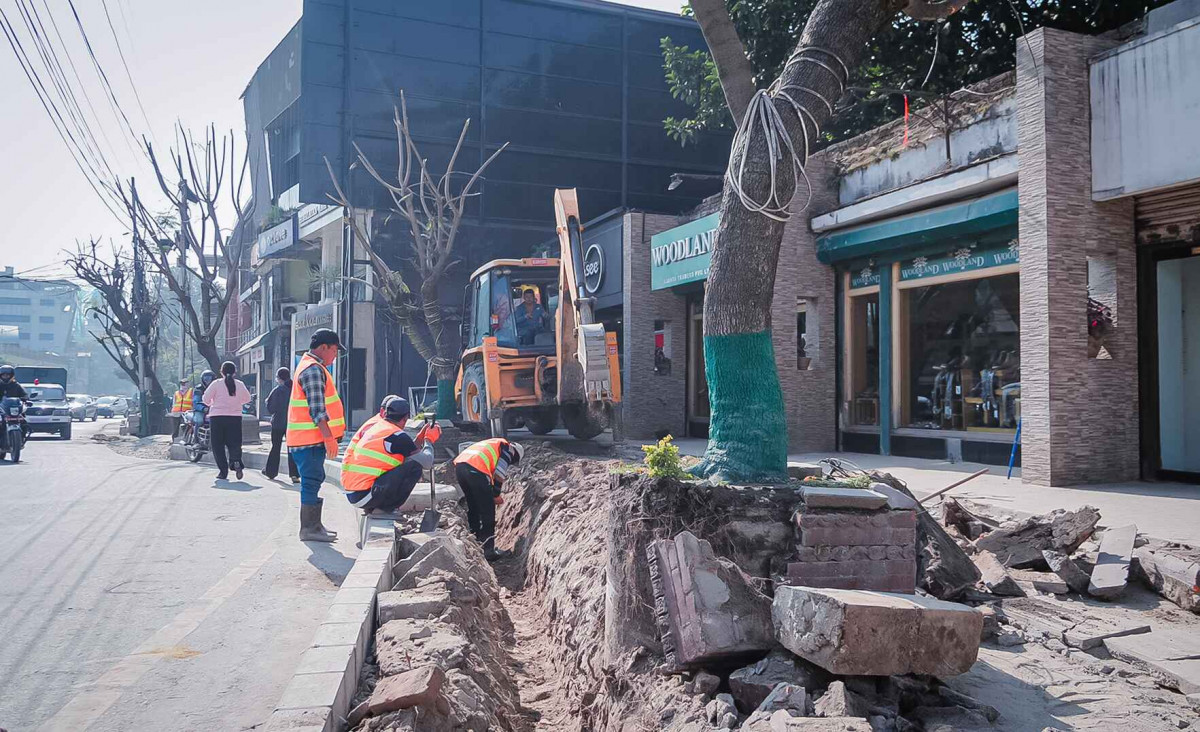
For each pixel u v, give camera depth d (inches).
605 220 808.3
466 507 436.1
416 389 997.8
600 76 1088.2
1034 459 397.1
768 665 157.8
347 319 1036.5
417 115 1021.8
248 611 233.3
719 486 186.1
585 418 576.7
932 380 523.5
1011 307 466.9
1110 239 410.0
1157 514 302.0
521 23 1058.7
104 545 323.6
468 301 652.1
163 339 2356.1
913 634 143.9
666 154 1111.6
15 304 4318.4
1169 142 369.4
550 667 272.2
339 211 1059.9
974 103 477.4
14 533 349.1
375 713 151.0
